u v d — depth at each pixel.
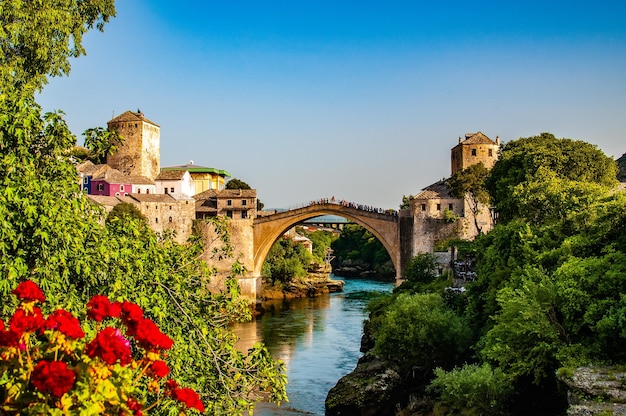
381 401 43.00
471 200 96.81
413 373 44.41
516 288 37.38
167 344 10.88
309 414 43.97
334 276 177.38
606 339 29.23
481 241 53.44
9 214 15.39
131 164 130.50
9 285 14.91
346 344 70.50
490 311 42.38
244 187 171.62
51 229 15.75
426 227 98.44
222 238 22.67
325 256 180.75
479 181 92.69
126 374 10.46
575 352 29.88
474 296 46.38
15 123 17.05
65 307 15.39
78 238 16.61
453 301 51.09
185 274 20.59
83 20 36.66
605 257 32.75
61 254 15.93
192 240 22.73
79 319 15.44
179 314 18.86
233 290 21.08
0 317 14.59
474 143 111.19
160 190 134.00
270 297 120.00
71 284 16.78
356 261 184.62
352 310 101.19
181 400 11.34
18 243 16.28
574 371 28.00
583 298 31.58
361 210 103.25
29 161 17.08
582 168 64.62
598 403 24.95
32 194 16.09
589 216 41.06
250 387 18.86
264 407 45.50
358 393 43.78
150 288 18.52
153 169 135.12
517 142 79.25
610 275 31.17
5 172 16.38
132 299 17.44
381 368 47.81
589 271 32.53
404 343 43.31
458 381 32.03
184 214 106.25
